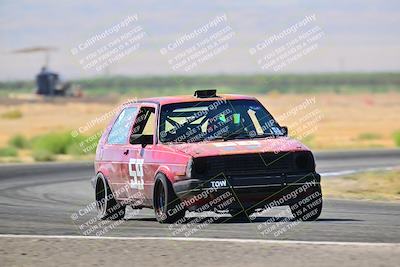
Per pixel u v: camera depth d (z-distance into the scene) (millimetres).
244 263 27797
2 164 90062
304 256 28578
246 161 37062
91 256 29766
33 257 29781
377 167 77625
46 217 42562
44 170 80438
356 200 50281
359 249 29578
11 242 33000
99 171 43219
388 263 27125
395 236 32812
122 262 28531
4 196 55594
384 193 55344
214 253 29625
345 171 73312
